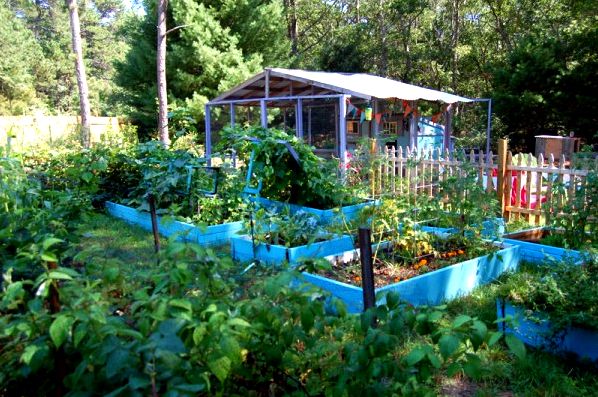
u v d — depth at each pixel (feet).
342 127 42.09
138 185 30.60
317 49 120.57
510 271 19.31
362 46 106.01
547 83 64.64
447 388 11.20
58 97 133.80
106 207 32.58
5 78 104.32
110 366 5.11
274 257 19.76
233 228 25.21
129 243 24.21
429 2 103.81
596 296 11.86
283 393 7.45
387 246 20.40
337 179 28.32
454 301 16.44
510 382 11.47
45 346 5.68
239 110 71.31
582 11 75.82
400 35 108.06
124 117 81.20
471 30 105.29
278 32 86.79
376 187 30.68
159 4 61.52
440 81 106.32
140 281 8.05
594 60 63.46
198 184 27.91
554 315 12.16
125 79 84.48
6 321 6.36
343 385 6.44
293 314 6.84
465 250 20.04
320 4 121.60
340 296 15.80
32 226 10.74
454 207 20.59
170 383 5.09
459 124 82.69
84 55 146.41
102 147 33.65
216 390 6.75
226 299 7.04
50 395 6.28
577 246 20.22
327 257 18.83
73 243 11.23
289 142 26.68
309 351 7.57
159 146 29.81
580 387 11.19
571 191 23.35
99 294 6.20
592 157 23.82
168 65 78.69
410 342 12.64
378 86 49.08
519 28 98.02
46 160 35.91
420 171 30.07
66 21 152.46
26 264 8.25
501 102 67.72
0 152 15.40
